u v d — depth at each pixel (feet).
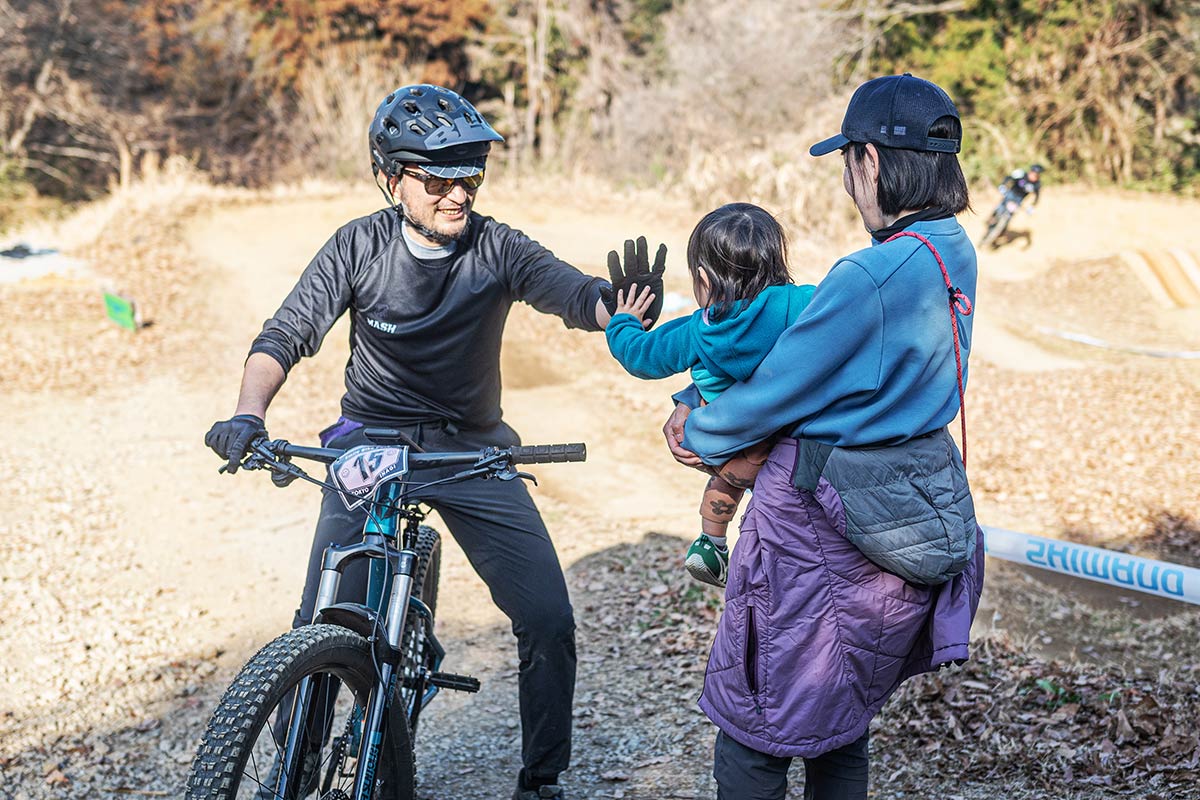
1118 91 93.25
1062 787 11.03
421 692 10.68
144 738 14.67
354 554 9.05
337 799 8.82
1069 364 44.39
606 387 35.96
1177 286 57.41
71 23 102.68
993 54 91.09
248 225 61.98
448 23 112.68
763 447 7.66
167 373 37.06
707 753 12.86
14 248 51.93
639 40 113.39
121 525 23.77
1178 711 12.11
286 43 108.88
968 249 7.57
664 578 19.22
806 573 7.43
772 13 85.46
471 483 10.73
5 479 26.68
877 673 7.55
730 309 7.50
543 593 10.75
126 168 85.05
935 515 7.24
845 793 8.18
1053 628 18.31
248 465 9.12
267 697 7.79
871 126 7.50
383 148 9.95
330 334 40.52
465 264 10.50
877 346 7.12
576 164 103.19
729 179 70.33
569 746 11.19
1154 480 29.35
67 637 17.95
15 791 13.19
